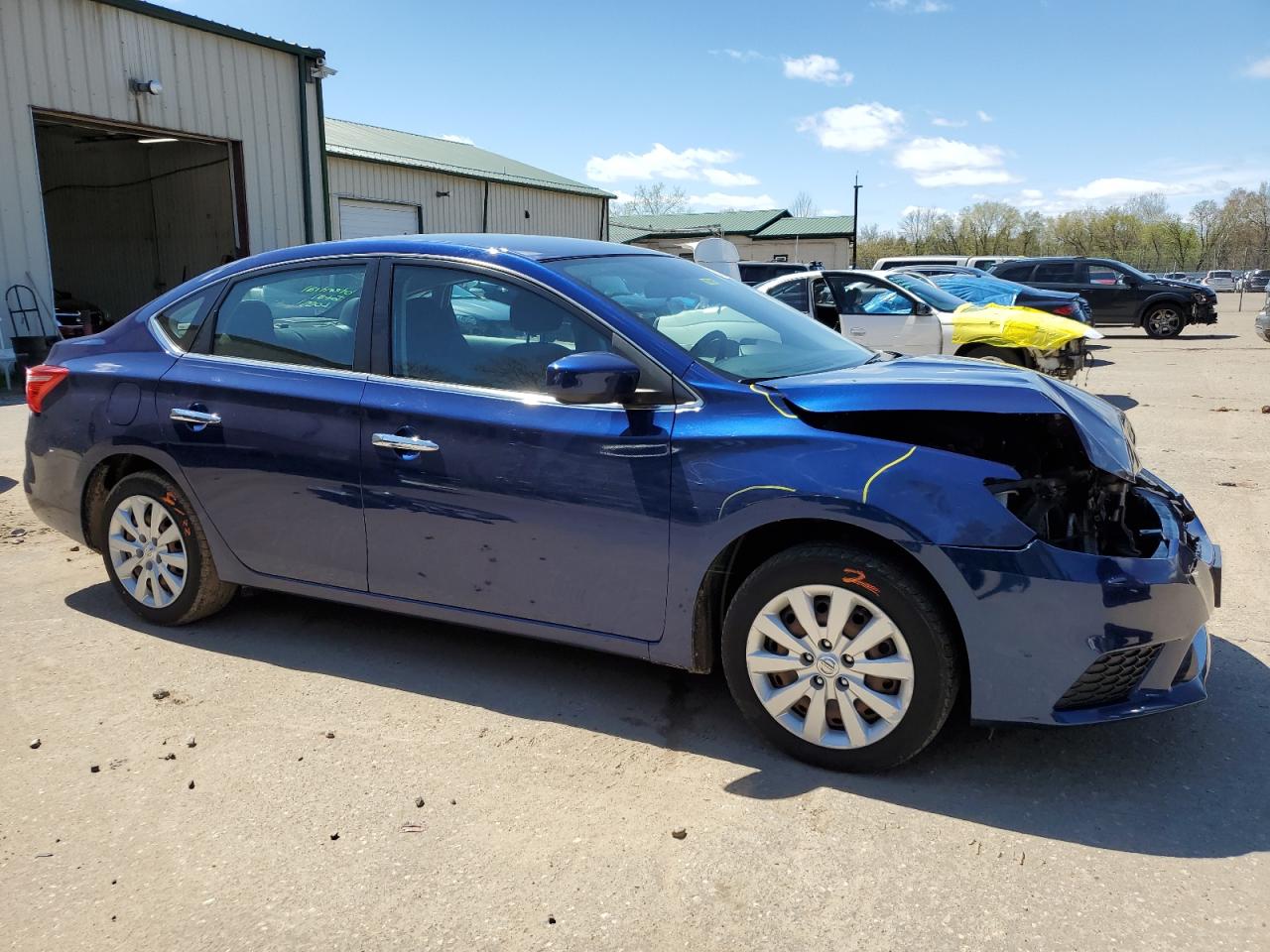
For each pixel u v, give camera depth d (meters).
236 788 3.00
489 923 2.38
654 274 3.95
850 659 2.95
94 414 4.25
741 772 3.08
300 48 17.19
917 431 3.17
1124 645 2.73
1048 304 12.28
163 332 4.26
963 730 3.32
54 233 21.03
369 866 2.61
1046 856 2.62
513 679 3.79
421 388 3.56
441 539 3.53
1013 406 2.89
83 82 13.87
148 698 3.63
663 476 3.11
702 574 3.10
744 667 3.13
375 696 3.64
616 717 3.46
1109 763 3.10
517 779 3.04
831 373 3.38
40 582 4.95
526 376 3.42
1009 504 3.06
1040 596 2.72
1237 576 4.91
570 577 3.33
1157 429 9.16
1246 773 3.04
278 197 17.27
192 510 4.10
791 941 2.30
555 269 3.54
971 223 83.56
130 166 20.06
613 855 2.65
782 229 52.03
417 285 3.68
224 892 2.51
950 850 2.65
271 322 3.97
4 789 3.00
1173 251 84.12
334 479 3.69
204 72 15.71
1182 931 2.31
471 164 26.67
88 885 2.54
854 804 2.88
